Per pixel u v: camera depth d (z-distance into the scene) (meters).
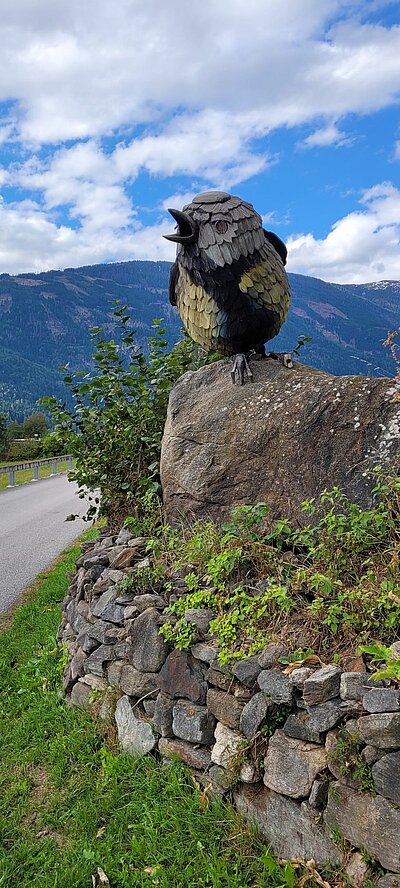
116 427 5.76
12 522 14.23
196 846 2.76
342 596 2.94
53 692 4.59
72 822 3.17
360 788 2.31
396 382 3.91
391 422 3.74
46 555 10.55
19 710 4.53
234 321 4.45
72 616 4.91
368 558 3.20
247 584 3.48
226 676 3.01
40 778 3.63
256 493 4.11
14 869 2.88
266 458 4.11
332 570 3.19
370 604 2.88
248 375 4.50
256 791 2.78
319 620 2.97
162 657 3.43
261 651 2.95
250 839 2.70
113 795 3.24
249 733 2.79
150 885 2.63
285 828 2.59
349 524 3.34
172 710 3.28
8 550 11.03
